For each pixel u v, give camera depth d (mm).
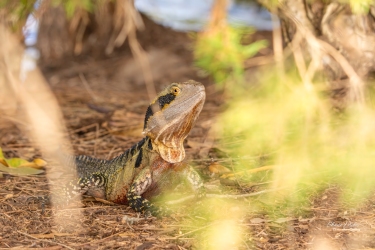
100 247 7883
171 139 9305
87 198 10133
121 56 21984
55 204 9656
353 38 12891
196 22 15914
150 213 9117
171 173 9500
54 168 11875
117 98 17828
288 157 11398
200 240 8086
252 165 11383
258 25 23734
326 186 10188
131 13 13977
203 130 13773
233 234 8180
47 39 22375
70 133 14367
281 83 13508
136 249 7770
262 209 9227
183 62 20953
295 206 9289
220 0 12047
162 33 22703
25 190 10344
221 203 9469
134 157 9727
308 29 12648
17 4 13242
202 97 9086
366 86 12812
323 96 13281
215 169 11188
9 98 16562
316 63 12484
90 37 22578
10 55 16641
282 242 7945
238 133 13102
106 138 13914
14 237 8219
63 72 21062
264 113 13164
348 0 11648
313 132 12078
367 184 10031
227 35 12031
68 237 8242
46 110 16000
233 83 15047
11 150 13055
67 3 12836
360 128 11930
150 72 20547
